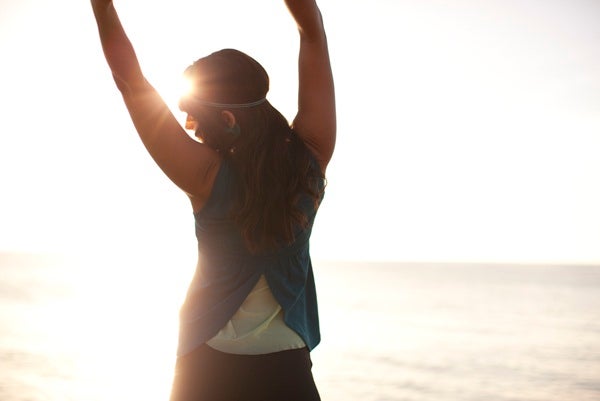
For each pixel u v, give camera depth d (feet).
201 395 4.92
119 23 4.82
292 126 5.43
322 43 5.41
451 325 116.57
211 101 5.05
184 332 5.04
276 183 4.99
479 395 58.34
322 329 109.91
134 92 4.85
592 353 83.15
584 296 197.47
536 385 62.80
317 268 490.08
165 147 4.89
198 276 5.14
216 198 4.98
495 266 513.04
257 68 5.14
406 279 323.98
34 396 50.26
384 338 98.32
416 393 59.00
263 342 4.96
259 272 5.02
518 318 129.39
